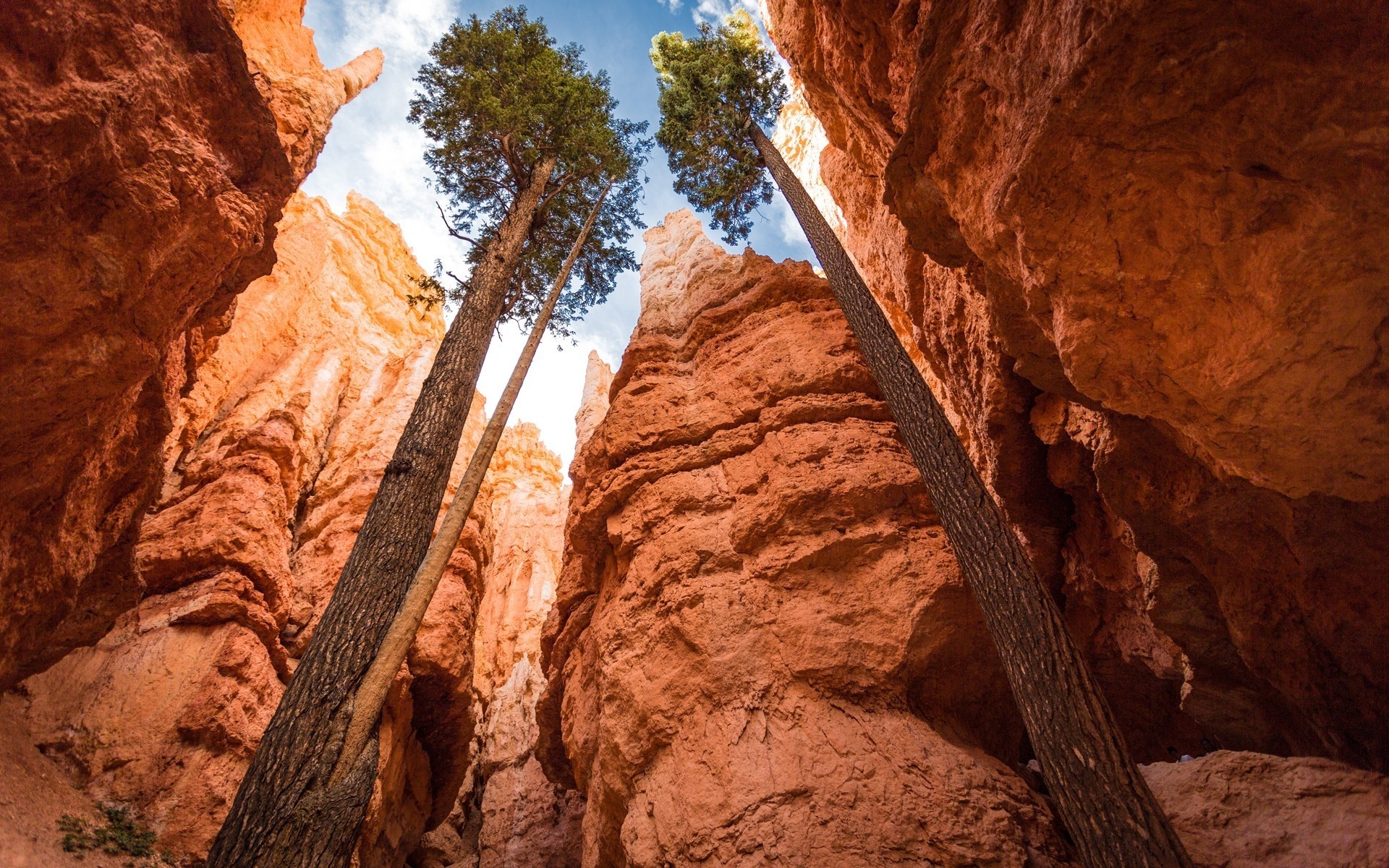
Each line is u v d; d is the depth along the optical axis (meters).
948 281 10.39
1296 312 3.88
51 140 4.55
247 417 18.03
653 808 7.30
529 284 13.31
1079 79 3.72
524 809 17.73
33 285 4.84
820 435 9.47
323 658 5.03
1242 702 8.42
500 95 13.06
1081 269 4.45
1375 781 5.96
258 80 7.41
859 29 7.83
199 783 10.62
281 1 20.80
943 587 7.64
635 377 12.34
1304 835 5.84
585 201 13.83
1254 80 3.45
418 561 6.10
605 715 8.50
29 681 10.77
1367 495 4.79
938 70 4.98
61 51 4.57
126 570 8.20
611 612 9.49
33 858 8.10
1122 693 11.61
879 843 6.07
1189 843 6.31
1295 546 6.16
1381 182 3.40
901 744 6.80
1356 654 6.32
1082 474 9.79
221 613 12.67
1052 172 4.16
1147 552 7.77
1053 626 5.04
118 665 11.50
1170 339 4.45
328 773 4.41
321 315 26.30
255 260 7.78
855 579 8.11
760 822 6.52
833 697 7.41
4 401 5.12
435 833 19.03
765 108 16.84
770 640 7.99
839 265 9.08
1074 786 4.38
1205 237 4.01
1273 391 4.27
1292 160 3.54
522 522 35.22
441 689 15.42
